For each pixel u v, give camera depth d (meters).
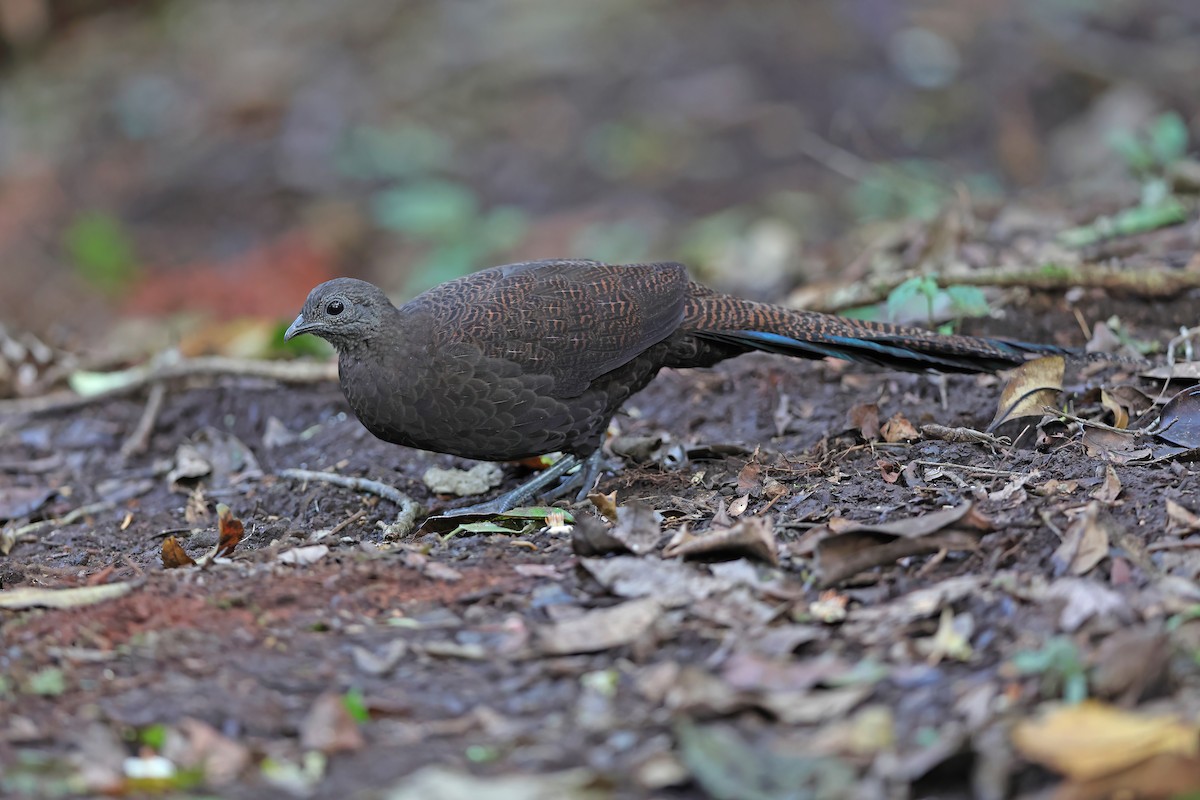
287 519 10.35
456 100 23.25
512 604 7.69
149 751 6.38
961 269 12.23
